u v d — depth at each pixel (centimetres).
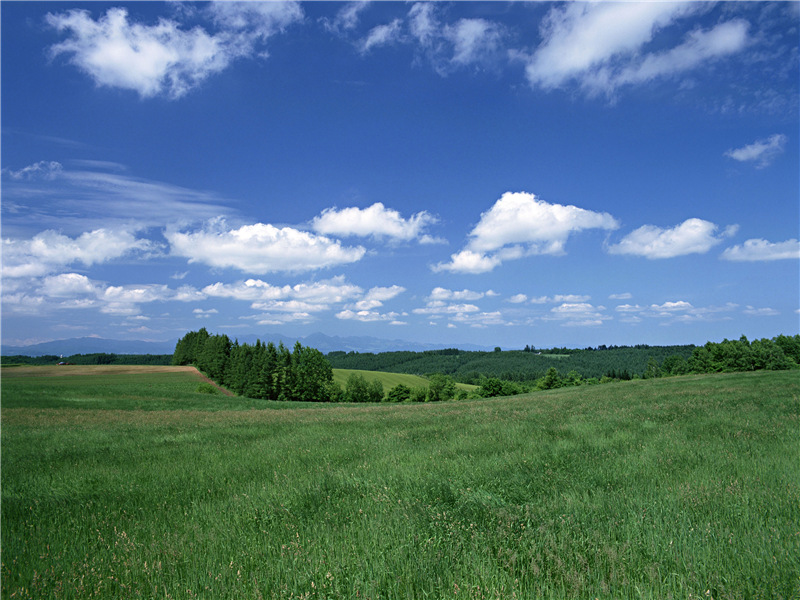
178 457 1170
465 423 1672
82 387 6091
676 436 1088
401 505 609
